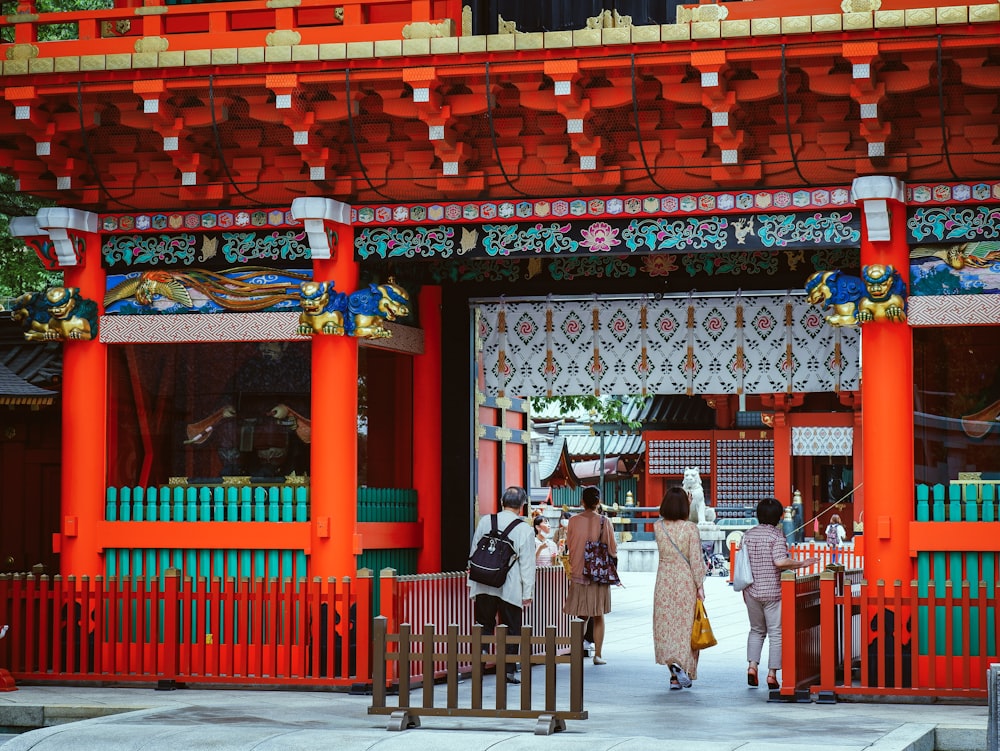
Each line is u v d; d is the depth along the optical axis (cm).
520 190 1482
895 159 1380
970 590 1369
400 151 1492
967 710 1296
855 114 1377
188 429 1605
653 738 1097
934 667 1333
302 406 1585
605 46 1335
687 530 1547
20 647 1555
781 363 1633
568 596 1836
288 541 1512
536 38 1341
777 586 1474
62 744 1109
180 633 1518
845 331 1616
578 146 1416
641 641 2264
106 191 1556
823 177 1414
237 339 1548
